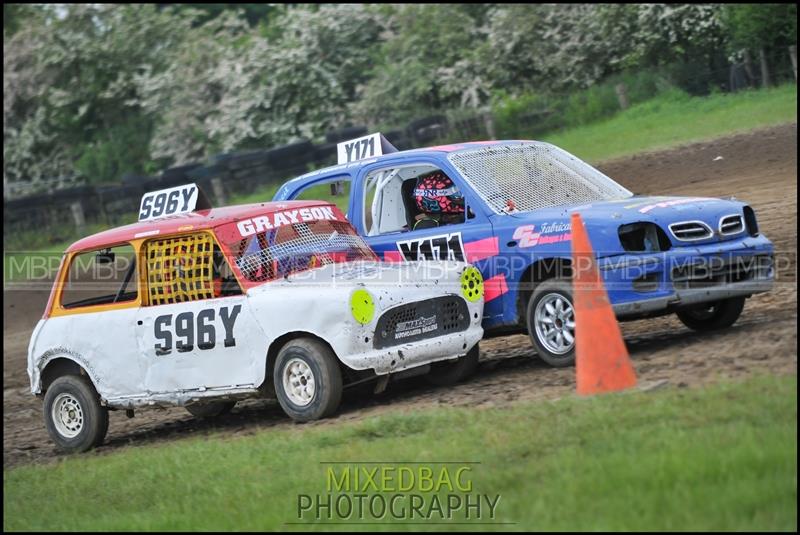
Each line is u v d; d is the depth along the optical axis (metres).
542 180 14.11
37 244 41.97
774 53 35.41
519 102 40.34
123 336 13.99
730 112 32.91
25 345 27.52
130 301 14.15
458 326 13.20
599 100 38.41
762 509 7.25
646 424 9.16
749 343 11.79
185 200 15.02
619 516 7.46
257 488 9.78
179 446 12.66
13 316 32.03
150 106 50.66
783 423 8.45
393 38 46.28
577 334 10.93
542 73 42.84
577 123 38.06
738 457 7.88
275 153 39.81
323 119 46.28
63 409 14.77
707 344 12.30
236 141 46.72
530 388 12.05
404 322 12.70
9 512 11.02
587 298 10.88
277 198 15.95
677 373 11.01
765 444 7.99
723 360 11.16
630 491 7.76
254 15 66.88
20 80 54.28
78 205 42.41
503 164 14.27
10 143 54.28
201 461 11.26
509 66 43.09
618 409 9.69
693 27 38.81
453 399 12.46
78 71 55.12
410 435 10.64
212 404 15.51
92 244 14.54
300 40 48.19
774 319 13.29
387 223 14.98
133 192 42.25
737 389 9.52
